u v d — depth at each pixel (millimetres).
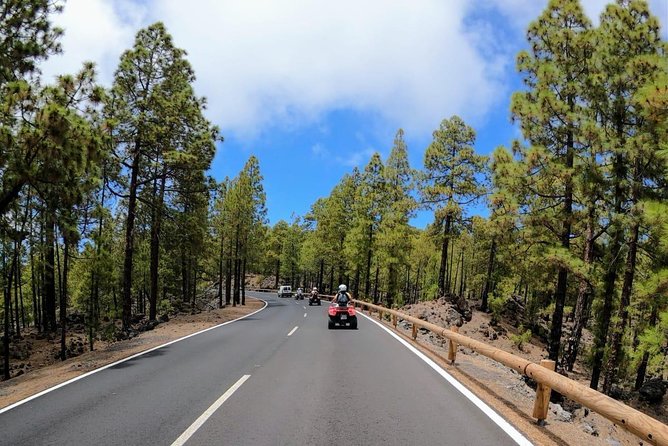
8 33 13203
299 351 11984
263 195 45656
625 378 20578
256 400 6883
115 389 7742
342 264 51375
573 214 16438
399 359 10828
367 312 30078
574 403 14539
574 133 15641
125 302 22969
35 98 12398
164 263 38594
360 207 42062
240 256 44250
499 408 6605
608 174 15922
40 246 16641
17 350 22312
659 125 12680
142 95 23281
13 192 13039
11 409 6570
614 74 15328
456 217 32844
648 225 13664
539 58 17828
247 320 22984
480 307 37250
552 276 22203
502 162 17531
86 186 14688
